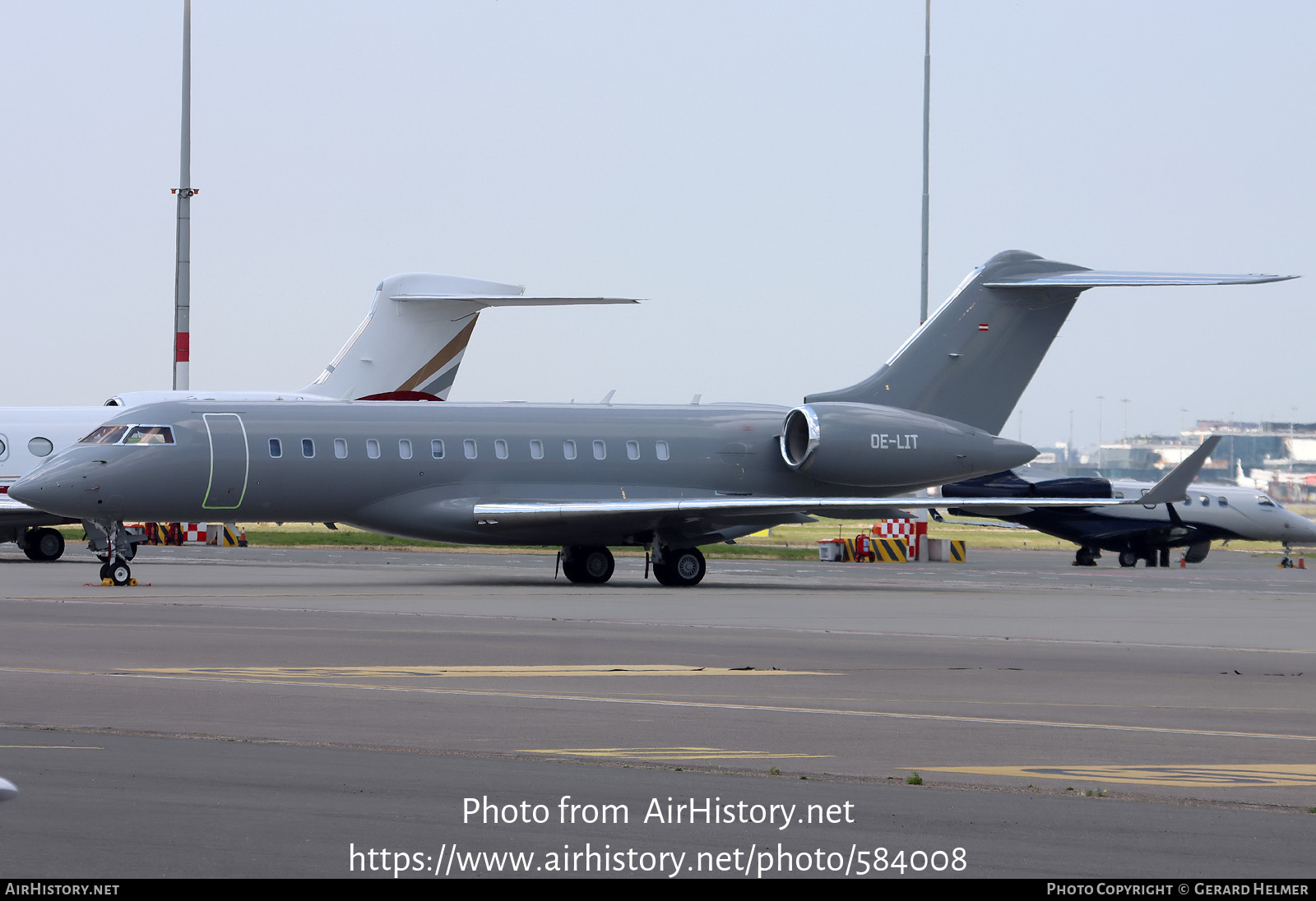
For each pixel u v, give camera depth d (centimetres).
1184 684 5291
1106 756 3700
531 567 13612
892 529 16888
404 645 6212
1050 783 3328
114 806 2938
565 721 4175
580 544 11125
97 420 13562
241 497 10344
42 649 5912
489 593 9762
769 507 10594
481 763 3494
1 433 13250
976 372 12412
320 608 8194
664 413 11844
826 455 11644
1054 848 2714
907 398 12244
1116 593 11038
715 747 3769
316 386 13938
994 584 12050
